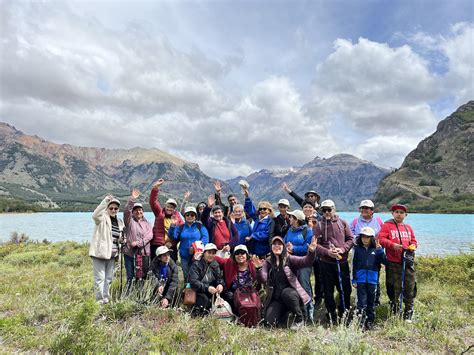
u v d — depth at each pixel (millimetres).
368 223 7922
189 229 8078
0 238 36812
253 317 6691
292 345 5492
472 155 169000
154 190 8133
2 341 5430
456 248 27250
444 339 6000
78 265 14469
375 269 6859
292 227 7688
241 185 10047
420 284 10336
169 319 6426
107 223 7305
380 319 7117
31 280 10602
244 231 8641
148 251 7730
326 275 7145
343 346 5230
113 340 5176
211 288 7012
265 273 7086
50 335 5492
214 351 5145
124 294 7109
